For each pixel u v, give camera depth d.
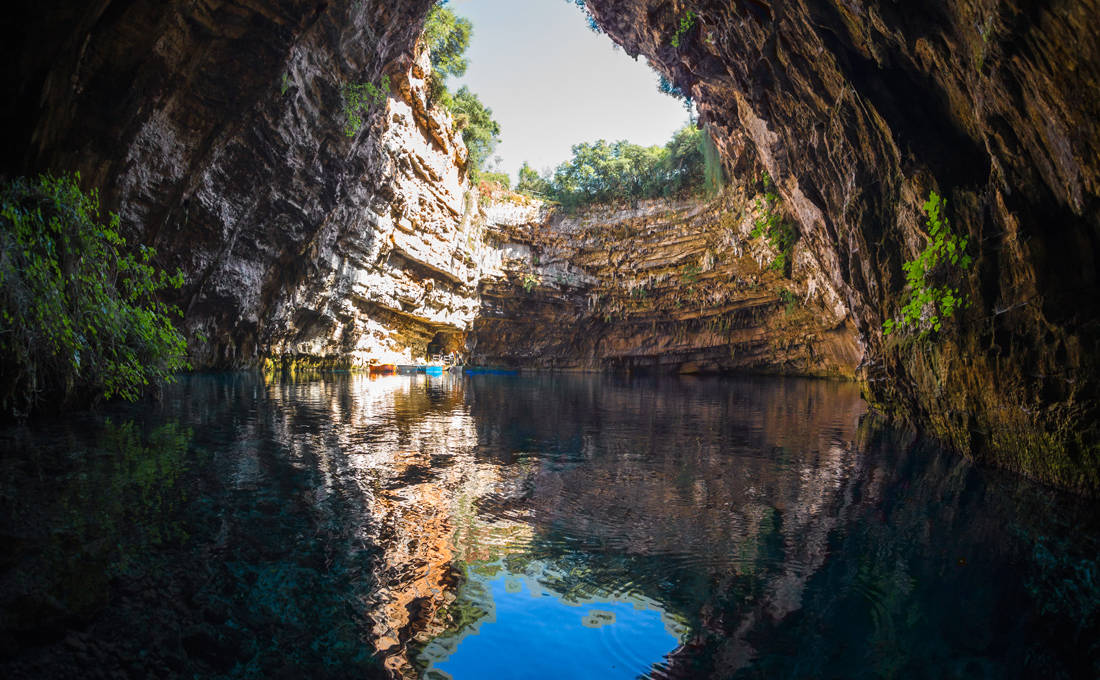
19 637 2.22
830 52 7.05
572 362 43.78
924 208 6.79
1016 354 5.54
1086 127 3.83
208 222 16.52
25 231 6.52
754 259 30.48
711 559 3.42
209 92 14.20
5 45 7.02
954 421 7.09
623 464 6.18
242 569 2.99
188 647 2.26
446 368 35.38
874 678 2.20
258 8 13.43
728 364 39.78
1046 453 5.32
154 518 3.62
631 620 2.66
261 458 5.63
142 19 11.12
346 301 26.61
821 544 3.70
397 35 19.05
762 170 19.45
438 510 4.25
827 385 26.94
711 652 2.39
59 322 6.91
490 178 39.66
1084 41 3.49
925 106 6.44
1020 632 2.57
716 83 14.39
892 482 5.49
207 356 19.17
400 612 2.67
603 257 39.25
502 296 40.31
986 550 3.60
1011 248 5.46
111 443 5.86
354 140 20.47
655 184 36.97
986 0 3.97
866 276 9.43
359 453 6.27
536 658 2.31
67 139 10.88
